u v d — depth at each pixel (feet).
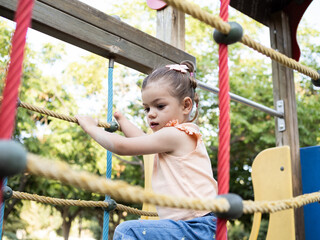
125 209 6.31
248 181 26.40
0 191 1.81
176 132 4.85
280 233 7.98
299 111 24.72
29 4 2.05
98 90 22.95
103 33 6.12
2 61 15.48
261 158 8.71
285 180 8.21
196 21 25.96
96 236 42.22
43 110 5.31
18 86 1.95
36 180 22.93
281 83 10.80
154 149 4.72
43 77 22.00
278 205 3.12
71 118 5.30
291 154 9.96
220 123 3.04
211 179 4.86
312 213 9.05
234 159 27.12
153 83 5.09
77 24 5.79
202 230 4.51
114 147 4.71
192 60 7.58
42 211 40.11
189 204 2.39
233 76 26.21
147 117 5.13
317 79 4.80
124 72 23.97
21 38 1.99
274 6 11.01
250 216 26.27
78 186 1.97
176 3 2.76
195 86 5.41
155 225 4.42
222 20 3.18
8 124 1.88
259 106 10.02
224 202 2.67
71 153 22.68
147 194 2.18
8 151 1.74
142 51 6.65
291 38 10.89
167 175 4.78
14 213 26.16
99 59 22.79
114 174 26.55
